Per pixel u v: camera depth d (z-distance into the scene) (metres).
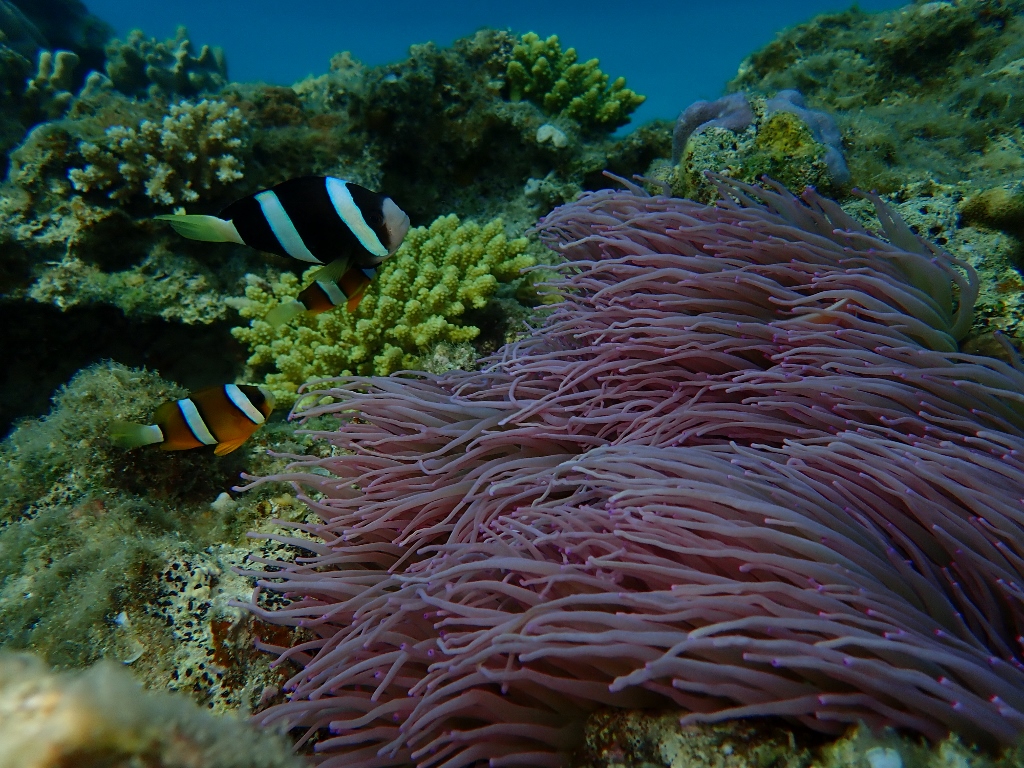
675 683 0.17
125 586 0.28
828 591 0.19
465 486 0.29
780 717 0.18
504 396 0.32
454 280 0.43
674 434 0.28
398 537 0.29
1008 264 0.32
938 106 0.44
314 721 0.25
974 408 0.25
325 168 0.52
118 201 0.46
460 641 0.22
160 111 0.50
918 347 0.26
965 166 0.39
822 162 0.35
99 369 0.36
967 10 0.47
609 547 0.22
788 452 0.24
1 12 0.86
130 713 0.11
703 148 0.37
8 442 0.35
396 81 0.51
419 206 0.56
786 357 0.27
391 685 0.25
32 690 0.11
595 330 0.30
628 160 0.57
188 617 0.28
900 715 0.16
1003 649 0.18
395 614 0.25
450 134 0.54
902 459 0.22
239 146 0.48
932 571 0.21
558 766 0.21
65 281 0.46
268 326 0.45
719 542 0.21
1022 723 0.15
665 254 0.31
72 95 0.75
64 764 0.10
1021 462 0.22
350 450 0.35
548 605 0.20
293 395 0.42
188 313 0.47
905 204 0.35
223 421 0.30
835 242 0.31
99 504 0.33
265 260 0.49
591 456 0.26
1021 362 0.29
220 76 1.06
